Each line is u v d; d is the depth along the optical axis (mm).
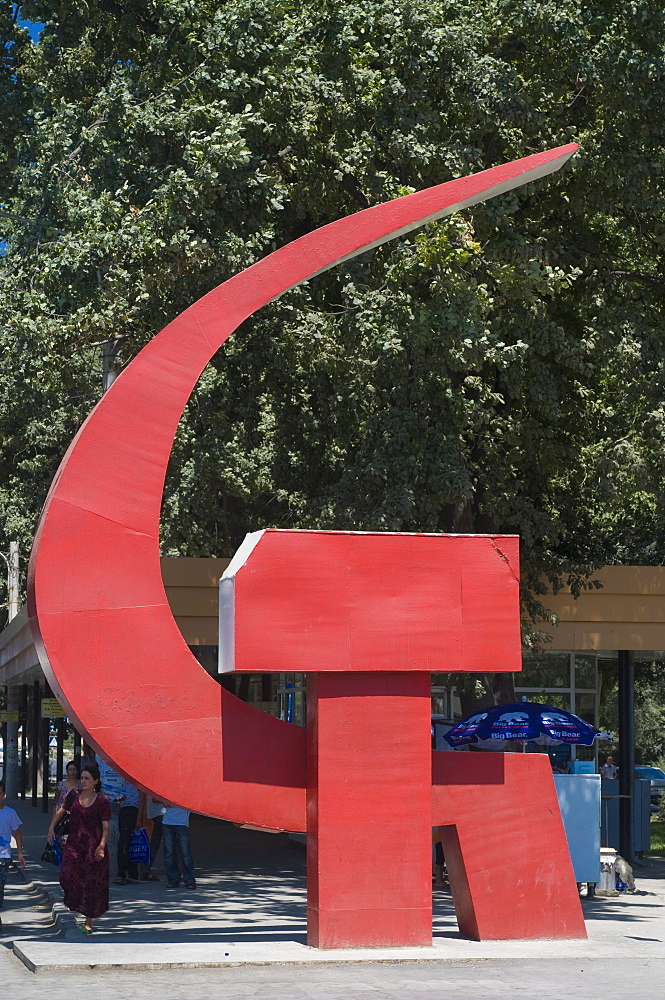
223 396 23797
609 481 20844
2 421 32938
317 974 11258
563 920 13062
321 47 19359
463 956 11953
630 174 19828
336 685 12383
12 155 20656
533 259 19062
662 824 37750
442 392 19625
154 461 12320
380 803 12391
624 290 22453
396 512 18766
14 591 41844
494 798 12984
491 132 19938
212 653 33812
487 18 20000
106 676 11961
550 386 20297
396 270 18156
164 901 16766
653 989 10672
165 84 18938
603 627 23172
